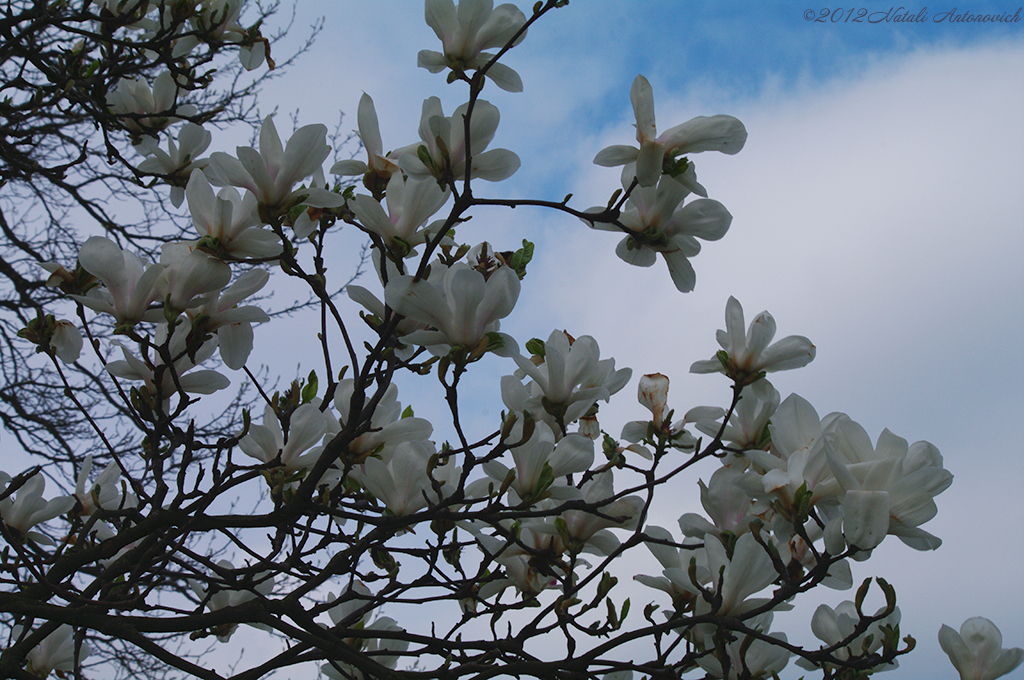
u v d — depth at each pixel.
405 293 1.92
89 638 3.35
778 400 2.12
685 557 2.11
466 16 2.00
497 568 2.11
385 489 2.08
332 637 2.07
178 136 2.43
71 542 2.28
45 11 2.61
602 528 2.08
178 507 2.09
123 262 2.05
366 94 2.06
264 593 2.27
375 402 2.01
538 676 2.05
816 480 1.96
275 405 2.12
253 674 2.08
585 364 2.04
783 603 2.12
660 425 2.14
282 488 2.09
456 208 1.94
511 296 1.94
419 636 2.10
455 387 1.95
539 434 2.04
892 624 2.10
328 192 2.01
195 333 2.08
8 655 2.13
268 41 2.53
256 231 2.05
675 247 2.06
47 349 2.13
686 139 1.99
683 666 2.07
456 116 1.98
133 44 2.55
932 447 1.96
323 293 2.05
